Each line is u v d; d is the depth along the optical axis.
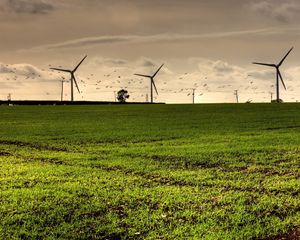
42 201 18.02
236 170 25.80
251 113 74.94
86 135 45.88
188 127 53.09
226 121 60.28
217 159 29.50
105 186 21.05
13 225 14.94
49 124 59.44
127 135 45.47
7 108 100.12
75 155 32.53
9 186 21.19
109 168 26.88
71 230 14.62
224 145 36.53
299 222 15.34
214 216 15.99
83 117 71.94
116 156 31.64
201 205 17.42
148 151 33.75
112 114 78.69
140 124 58.00
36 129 52.62
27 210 16.70
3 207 17.02
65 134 46.97
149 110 89.62
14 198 18.34
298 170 25.48
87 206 17.17
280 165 27.20
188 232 14.44
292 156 30.47
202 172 24.83
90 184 21.50
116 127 54.19
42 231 14.56
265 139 40.31
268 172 25.02
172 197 18.67
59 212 16.36
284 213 16.48
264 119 62.34
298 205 17.48
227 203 17.80
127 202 17.91
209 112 79.94
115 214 16.22
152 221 15.51
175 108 95.56
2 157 31.95
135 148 35.72
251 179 22.92
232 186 21.11
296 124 54.84
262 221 15.52
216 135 44.28
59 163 29.23
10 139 42.81
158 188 20.39
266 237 14.12
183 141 40.03
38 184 21.55
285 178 23.06
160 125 56.12
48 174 24.45
